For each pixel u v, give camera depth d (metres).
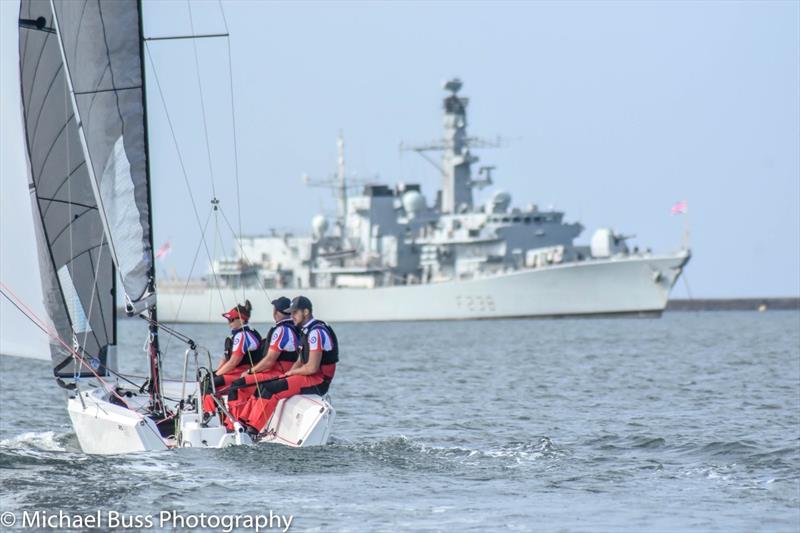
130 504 54.81
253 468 62.50
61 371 75.88
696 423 93.94
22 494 56.72
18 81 75.00
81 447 73.12
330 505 55.12
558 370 166.12
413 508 54.78
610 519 52.97
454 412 104.75
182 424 67.44
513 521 52.44
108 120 69.88
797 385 132.62
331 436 80.69
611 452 75.06
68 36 68.88
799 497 58.09
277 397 67.69
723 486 61.19
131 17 70.19
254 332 69.44
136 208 70.56
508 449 73.81
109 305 76.94
